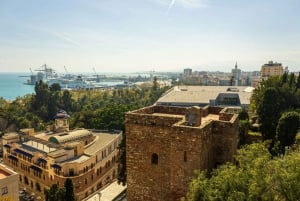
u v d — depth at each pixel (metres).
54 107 136.75
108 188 65.81
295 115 60.44
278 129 61.69
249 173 24.16
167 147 31.14
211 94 110.88
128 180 33.81
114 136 89.25
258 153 28.81
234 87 127.88
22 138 86.06
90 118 109.56
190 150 28.11
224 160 31.89
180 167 28.81
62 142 75.94
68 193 48.94
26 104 142.62
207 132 29.86
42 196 70.81
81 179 65.44
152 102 166.50
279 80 89.69
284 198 22.33
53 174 65.88
